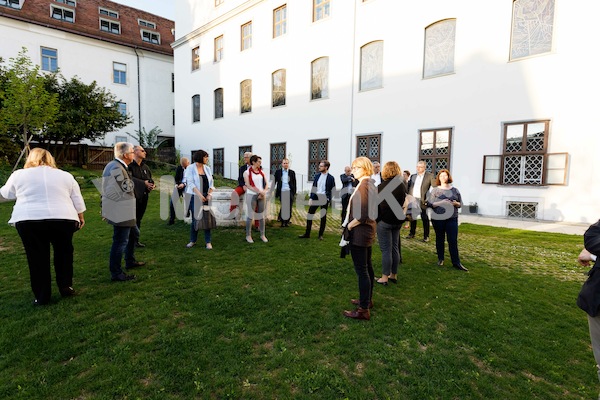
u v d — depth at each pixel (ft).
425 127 40.01
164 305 11.36
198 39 72.33
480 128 36.09
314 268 15.96
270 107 58.39
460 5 36.63
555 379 8.04
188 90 76.18
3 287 12.80
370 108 45.03
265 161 59.82
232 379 7.70
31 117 43.32
